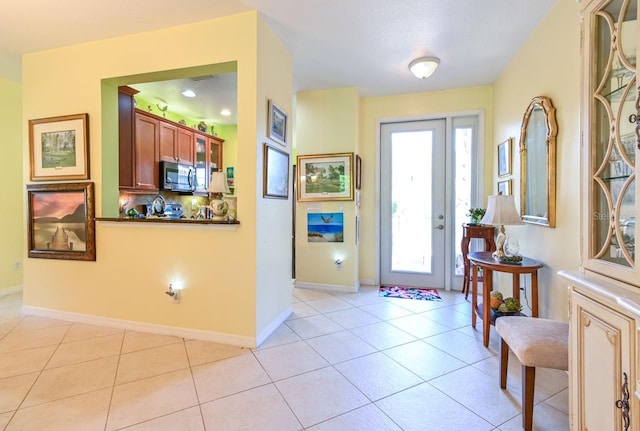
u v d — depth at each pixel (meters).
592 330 1.17
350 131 3.88
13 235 3.83
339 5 2.26
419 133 4.17
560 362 1.44
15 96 3.83
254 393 1.81
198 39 2.47
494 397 1.78
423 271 4.20
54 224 2.91
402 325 2.83
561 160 2.14
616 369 1.04
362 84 3.75
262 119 2.44
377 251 4.29
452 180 4.04
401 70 3.35
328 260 4.01
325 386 1.88
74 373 2.01
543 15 2.37
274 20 2.45
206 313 2.50
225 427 1.53
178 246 2.56
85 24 2.48
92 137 2.79
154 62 2.58
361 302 3.50
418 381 1.93
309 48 2.88
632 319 0.97
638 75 1.01
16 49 2.87
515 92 3.00
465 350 2.35
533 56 2.60
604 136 1.22
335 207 3.98
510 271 2.29
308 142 4.03
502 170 3.35
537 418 1.60
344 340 2.52
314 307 3.32
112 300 2.75
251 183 2.37
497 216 2.48
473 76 3.53
